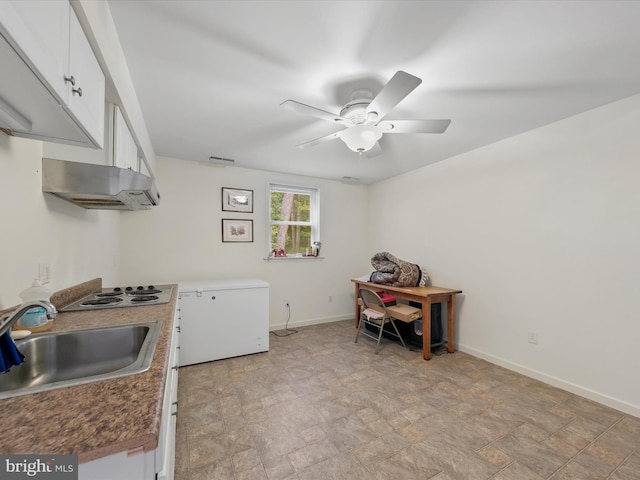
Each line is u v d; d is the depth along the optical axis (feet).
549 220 7.89
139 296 6.41
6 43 1.85
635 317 6.37
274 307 12.87
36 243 4.31
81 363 3.84
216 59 5.07
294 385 7.73
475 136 8.71
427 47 4.76
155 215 10.50
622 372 6.54
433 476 4.71
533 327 8.22
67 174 4.46
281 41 4.63
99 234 7.45
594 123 6.98
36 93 2.48
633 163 6.40
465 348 10.15
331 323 14.02
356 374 8.40
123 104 4.90
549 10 4.00
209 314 9.33
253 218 12.36
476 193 9.86
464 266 10.28
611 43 4.66
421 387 7.63
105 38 3.75
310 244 14.23
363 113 5.84
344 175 13.48
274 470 4.82
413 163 11.57
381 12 4.06
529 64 5.21
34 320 3.70
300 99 6.41
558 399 7.03
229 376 8.25
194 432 5.75
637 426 5.97
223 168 11.77
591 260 7.06
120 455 1.76
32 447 1.62
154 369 2.68
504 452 5.25
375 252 14.85
